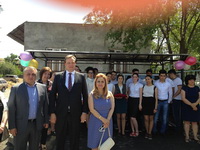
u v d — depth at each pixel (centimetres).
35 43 1256
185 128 523
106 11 893
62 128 358
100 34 1276
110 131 352
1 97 310
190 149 469
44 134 439
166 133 592
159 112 555
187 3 940
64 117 356
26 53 608
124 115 568
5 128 322
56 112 362
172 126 668
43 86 337
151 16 812
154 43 1797
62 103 357
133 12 816
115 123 662
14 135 299
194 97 504
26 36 1253
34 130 317
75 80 366
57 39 1262
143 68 1200
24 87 310
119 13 852
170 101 558
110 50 1272
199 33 1257
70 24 1266
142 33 891
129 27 891
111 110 358
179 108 592
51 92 365
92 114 356
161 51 1753
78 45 1272
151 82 549
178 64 629
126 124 677
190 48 1333
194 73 960
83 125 685
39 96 321
